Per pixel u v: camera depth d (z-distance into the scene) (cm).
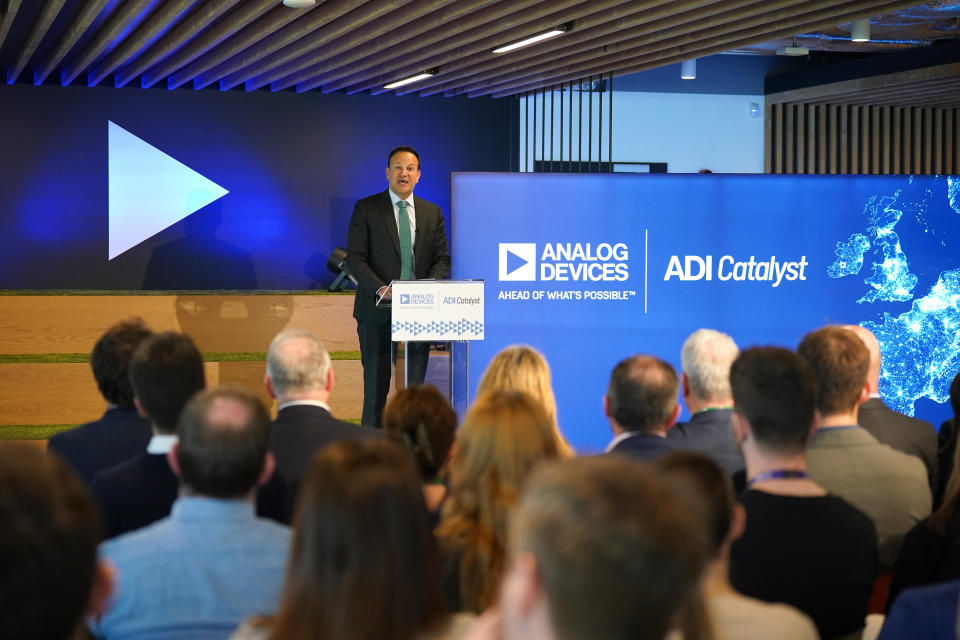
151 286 916
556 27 661
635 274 588
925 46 1011
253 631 134
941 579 210
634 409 256
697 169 1192
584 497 75
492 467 190
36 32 699
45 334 759
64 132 889
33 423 713
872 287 598
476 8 620
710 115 1191
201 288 927
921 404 605
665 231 588
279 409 289
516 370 282
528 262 584
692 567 75
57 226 892
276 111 935
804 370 200
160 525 170
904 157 1232
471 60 798
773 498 195
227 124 925
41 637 81
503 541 186
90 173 897
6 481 82
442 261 642
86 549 84
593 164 1140
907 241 597
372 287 609
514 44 715
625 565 72
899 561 217
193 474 169
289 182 942
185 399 237
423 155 973
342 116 950
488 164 988
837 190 592
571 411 589
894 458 248
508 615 76
